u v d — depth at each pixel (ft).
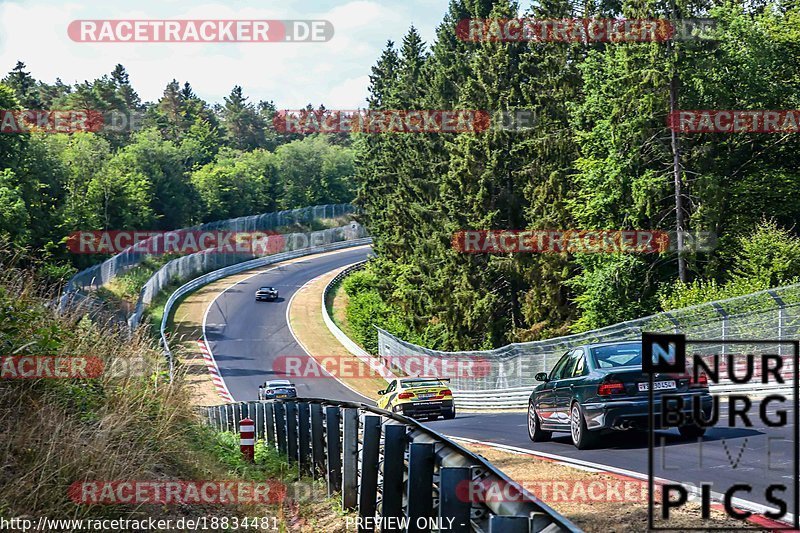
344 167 577.84
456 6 297.12
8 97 243.19
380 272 303.89
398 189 284.41
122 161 391.45
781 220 165.37
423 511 26.09
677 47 152.56
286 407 53.57
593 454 47.09
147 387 39.78
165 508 31.68
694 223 153.48
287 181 561.43
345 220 540.52
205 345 257.96
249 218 447.01
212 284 359.05
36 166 269.85
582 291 183.21
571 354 54.49
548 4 200.23
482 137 204.03
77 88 489.67
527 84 200.13
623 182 159.53
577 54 196.54
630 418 47.73
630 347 51.67
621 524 27.63
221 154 602.44
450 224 212.84
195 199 442.09
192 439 43.52
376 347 267.59
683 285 138.72
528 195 193.16
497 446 57.31
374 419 33.47
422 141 280.51
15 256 37.22
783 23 165.17
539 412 57.57
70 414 32.14
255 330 283.38
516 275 192.03
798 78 165.27
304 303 329.31
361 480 33.22
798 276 133.28
